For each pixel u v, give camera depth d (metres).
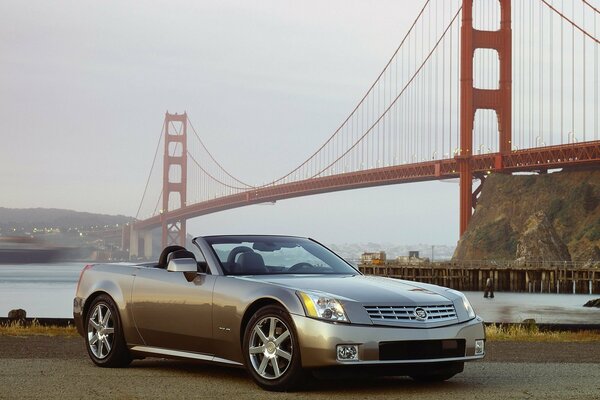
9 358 8.98
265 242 8.10
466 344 7.08
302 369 6.80
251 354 7.09
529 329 13.75
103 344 8.39
